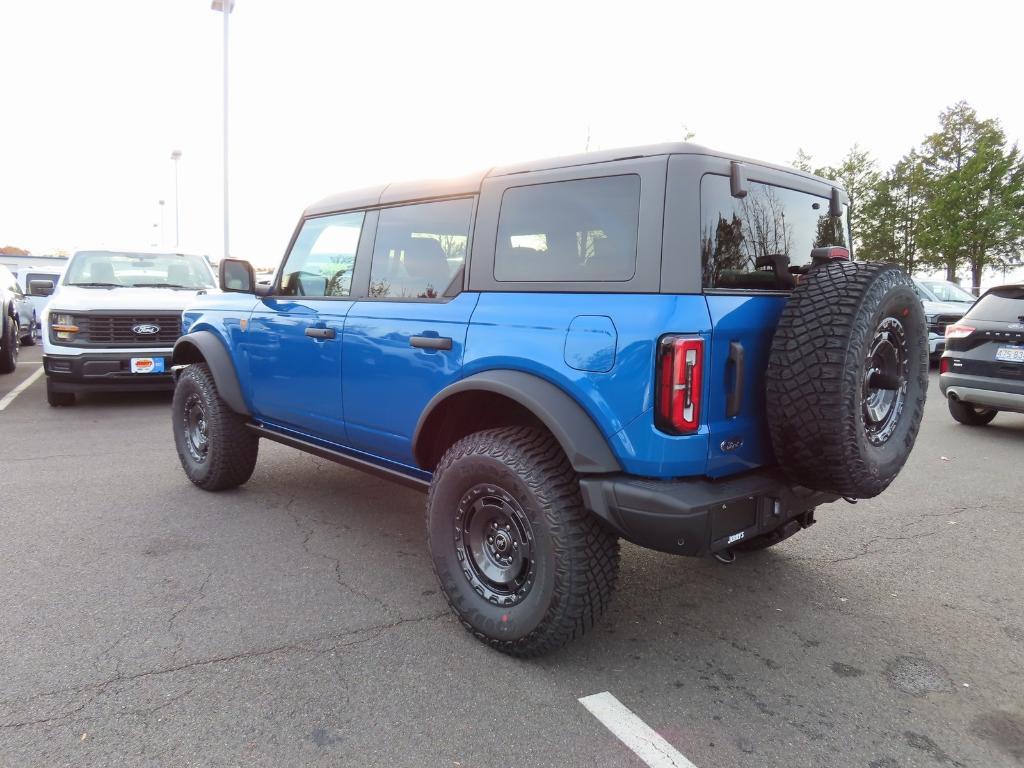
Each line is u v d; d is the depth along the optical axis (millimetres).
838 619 3289
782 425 2553
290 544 4043
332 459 4043
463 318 3074
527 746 2334
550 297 2797
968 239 28234
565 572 2645
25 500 4766
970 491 5355
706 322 2457
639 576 3744
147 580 3527
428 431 3232
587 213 2758
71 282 8711
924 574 3805
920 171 30281
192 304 5207
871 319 2494
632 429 2492
